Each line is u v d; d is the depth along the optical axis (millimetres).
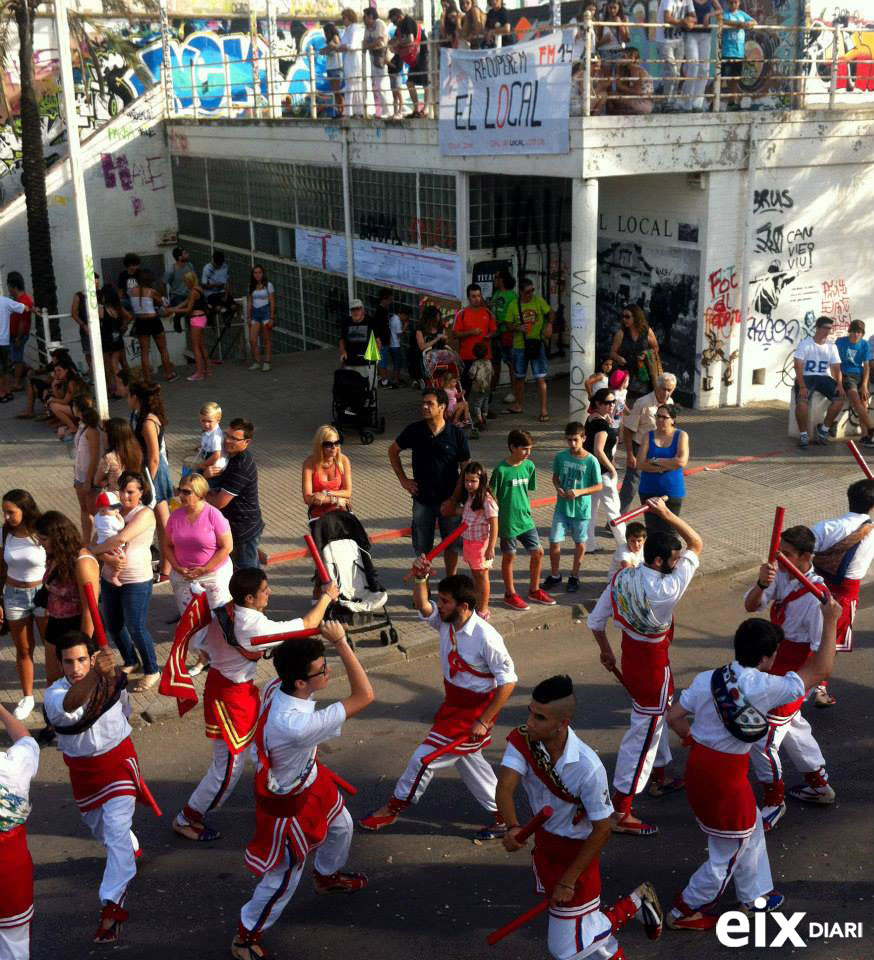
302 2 27250
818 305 15852
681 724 5320
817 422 13836
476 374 14250
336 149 18469
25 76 18625
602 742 7238
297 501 12172
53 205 22875
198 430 15078
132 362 21000
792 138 14766
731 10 14664
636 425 10320
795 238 15320
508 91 14109
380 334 16969
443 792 6758
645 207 15773
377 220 17938
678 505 9172
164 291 24641
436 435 9062
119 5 23812
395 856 6062
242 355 20922
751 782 6828
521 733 4750
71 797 6738
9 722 5016
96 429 9891
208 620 6074
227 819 6477
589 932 4805
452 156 15500
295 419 15547
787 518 11234
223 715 6070
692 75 14523
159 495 9664
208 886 5820
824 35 16891
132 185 23828
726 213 14727
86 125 25172
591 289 13789
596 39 14000
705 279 14914
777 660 6738
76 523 11391
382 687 8094
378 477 12938
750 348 15570
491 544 8555
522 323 14852
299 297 20984
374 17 17188
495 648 5898
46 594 7195
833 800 6496
